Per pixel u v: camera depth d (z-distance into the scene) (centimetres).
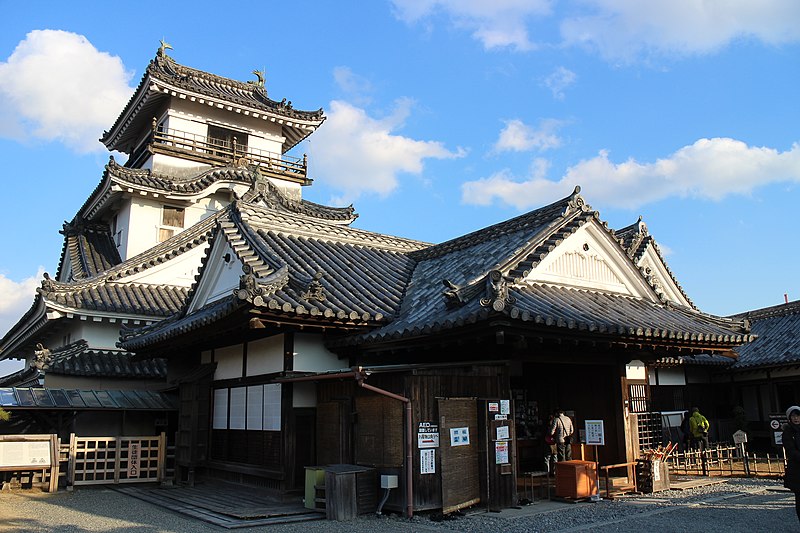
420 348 1173
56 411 1533
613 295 1379
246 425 1335
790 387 2344
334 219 2989
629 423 1361
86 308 1906
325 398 1172
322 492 1023
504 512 1027
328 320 1159
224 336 1385
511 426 1106
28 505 1171
